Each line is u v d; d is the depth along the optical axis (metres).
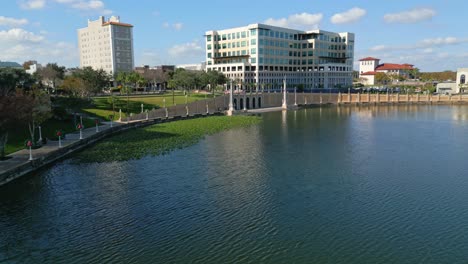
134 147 66.44
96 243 30.98
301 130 92.44
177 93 157.12
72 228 33.72
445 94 196.38
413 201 40.41
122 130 84.50
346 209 38.12
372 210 37.91
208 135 82.44
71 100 79.38
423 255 29.23
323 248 30.30
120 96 129.00
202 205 39.16
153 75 194.50
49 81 146.50
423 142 75.56
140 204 39.41
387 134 86.19
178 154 62.16
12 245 30.56
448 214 36.91
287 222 35.00
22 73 98.38
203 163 56.41
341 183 46.72
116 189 44.06
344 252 29.66
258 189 44.28
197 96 143.62
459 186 45.59
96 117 93.56
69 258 28.62
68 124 78.94
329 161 58.34
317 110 154.75
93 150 63.69
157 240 31.55
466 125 102.31
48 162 53.59
